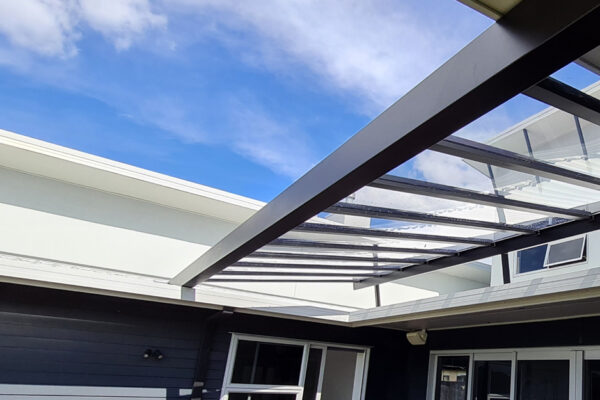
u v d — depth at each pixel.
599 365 4.38
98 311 5.13
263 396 5.90
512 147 2.03
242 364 5.84
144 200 6.20
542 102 1.69
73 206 5.69
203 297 5.05
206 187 6.18
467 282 9.04
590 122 1.82
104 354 5.06
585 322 4.54
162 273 6.05
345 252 4.03
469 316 5.00
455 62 1.47
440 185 2.40
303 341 6.31
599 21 1.12
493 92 1.37
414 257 4.32
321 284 7.07
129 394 5.09
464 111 1.45
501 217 3.18
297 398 6.11
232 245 3.13
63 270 4.42
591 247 6.09
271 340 6.11
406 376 6.89
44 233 5.42
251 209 6.46
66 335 4.92
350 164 1.89
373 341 6.84
